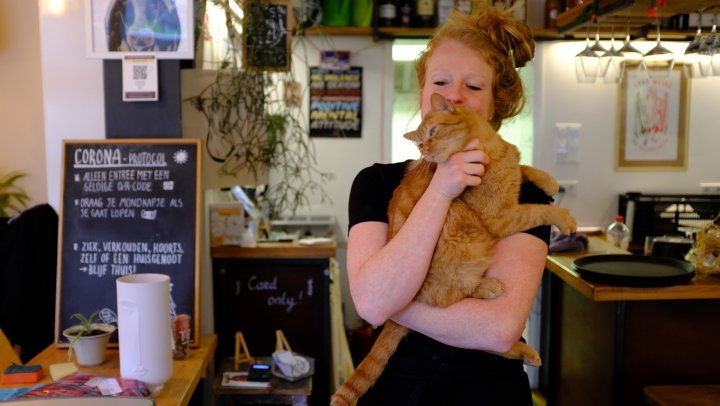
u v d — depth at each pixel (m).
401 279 1.06
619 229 3.30
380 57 4.09
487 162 1.08
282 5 2.81
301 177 3.92
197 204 2.21
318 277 2.91
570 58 4.04
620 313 2.40
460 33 1.24
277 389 2.32
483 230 1.15
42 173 3.28
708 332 2.42
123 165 2.25
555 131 4.07
